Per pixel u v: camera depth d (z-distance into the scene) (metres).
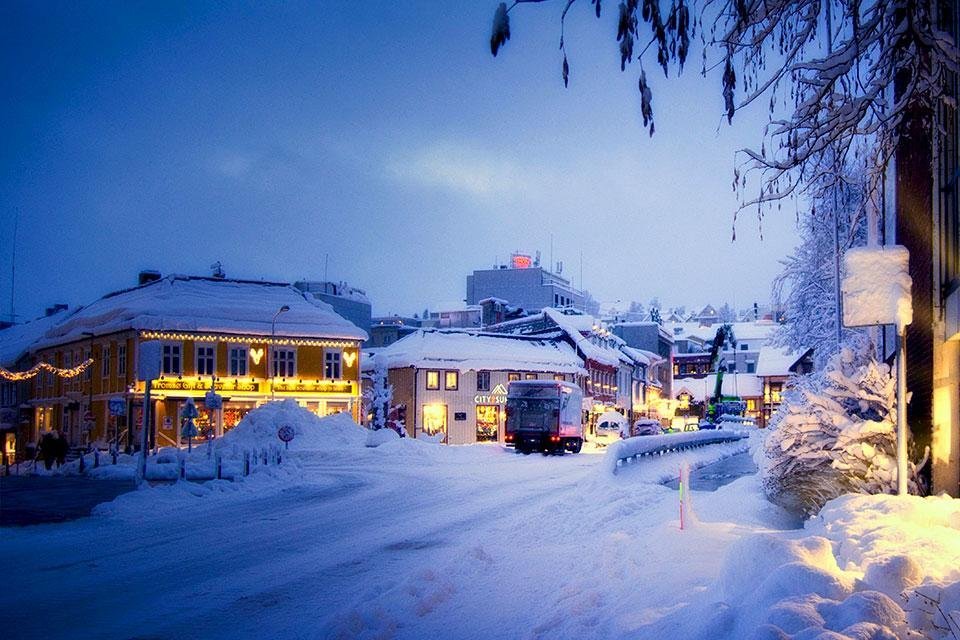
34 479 28.75
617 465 24.73
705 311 160.12
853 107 6.64
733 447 47.81
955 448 12.81
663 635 5.82
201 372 53.84
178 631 8.47
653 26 5.77
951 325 12.54
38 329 76.69
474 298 96.00
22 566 12.26
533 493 22.44
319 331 58.16
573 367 67.44
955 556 7.02
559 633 7.12
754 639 4.55
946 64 6.12
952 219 12.80
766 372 86.81
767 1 6.46
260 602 9.77
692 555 9.39
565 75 5.81
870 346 14.48
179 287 58.75
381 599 8.88
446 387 61.81
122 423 51.56
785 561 5.81
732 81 6.72
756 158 7.64
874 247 10.22
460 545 13.72
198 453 37.59
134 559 12.80
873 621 4.66
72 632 8.48
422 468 33.19
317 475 29.66
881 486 12.59
